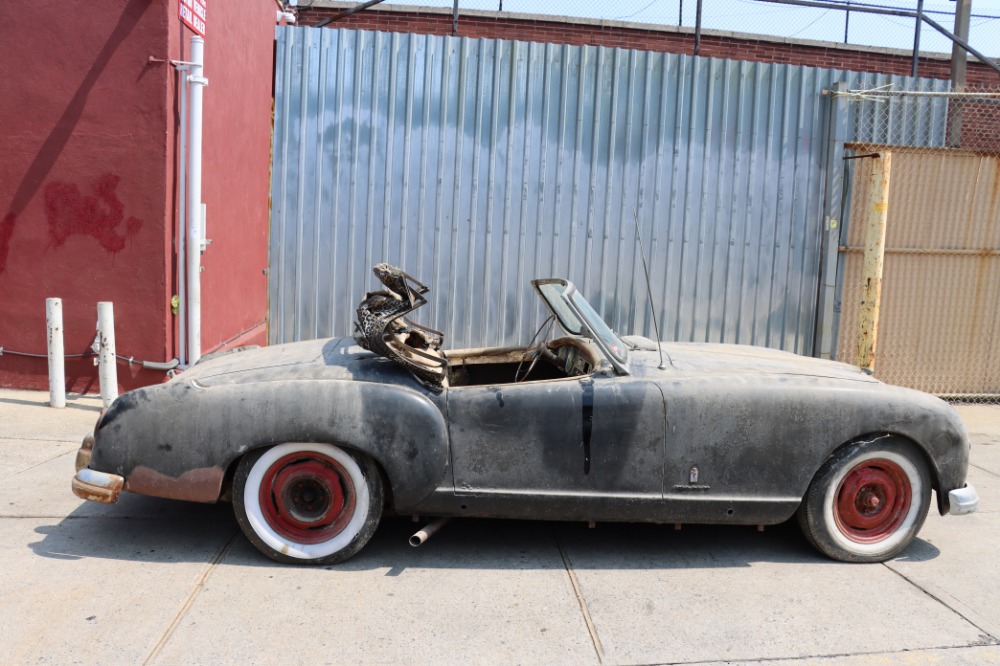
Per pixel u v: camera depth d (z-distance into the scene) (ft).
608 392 13.05
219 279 25.34
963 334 29.58
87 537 13.87
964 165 28.94
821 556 14.10
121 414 12.89
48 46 22.25
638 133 28.37
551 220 28.37
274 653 10.36
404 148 27.84
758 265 29.19
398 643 10.73
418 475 12.75
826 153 29.01
